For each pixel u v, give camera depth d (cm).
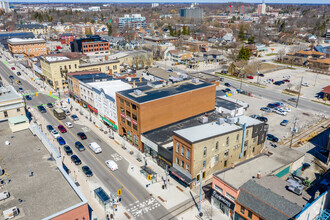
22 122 6556
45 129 8725
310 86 13875
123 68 16075
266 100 11781
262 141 7100
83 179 6147
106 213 5112
